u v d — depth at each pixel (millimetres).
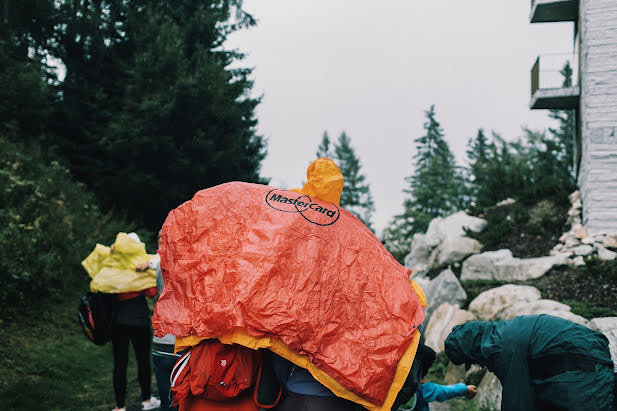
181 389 2354
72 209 12430
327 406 2355
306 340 2238
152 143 15602
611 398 2479
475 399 5988
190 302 2410
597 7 10492
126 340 5266
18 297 8078
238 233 2521
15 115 14336
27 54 16547
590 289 7895
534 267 9117
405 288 2498
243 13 20078
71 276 9859
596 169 10086
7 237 8453
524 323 2773
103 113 17078
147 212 17109
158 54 16391
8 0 14156
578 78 12578
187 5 20109
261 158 20109
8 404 5098
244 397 2375
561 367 2582
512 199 13023
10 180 10344
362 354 2291
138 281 5203
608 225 9883
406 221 27219
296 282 2338
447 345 2969
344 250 2508
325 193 2736
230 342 2254
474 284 9336
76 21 16562
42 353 6961
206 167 17031
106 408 5668
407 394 2424
